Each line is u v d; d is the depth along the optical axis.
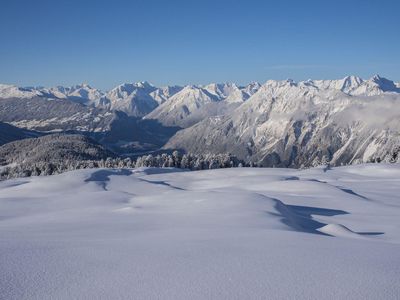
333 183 57.12
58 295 8.05
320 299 7.83
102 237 15.19
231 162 135.50
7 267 9.90
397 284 8.67
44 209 33.59
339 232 18.69
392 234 20.28
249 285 8.59
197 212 23.53
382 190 46.91
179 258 10.80
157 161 133.00
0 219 27.84
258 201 26.70
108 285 8.62
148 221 20.77
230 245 12.52
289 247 12.27
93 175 70.19
